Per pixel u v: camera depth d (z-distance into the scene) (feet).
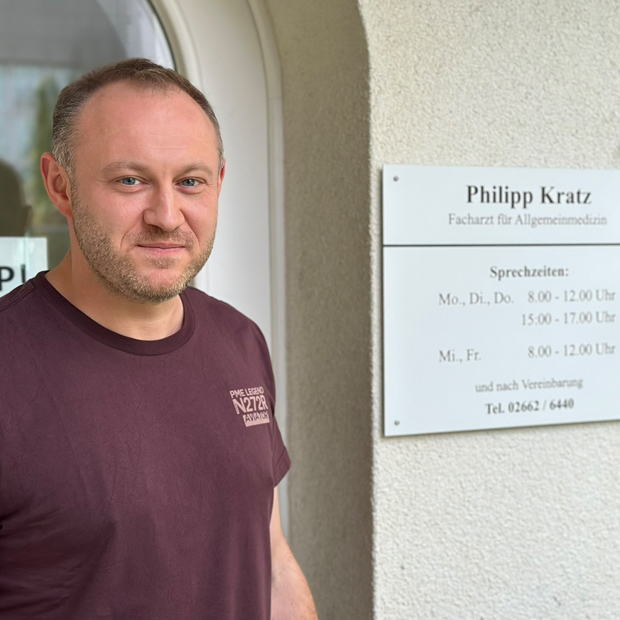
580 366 5.74
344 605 5.71
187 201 3.62
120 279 3.53
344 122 5.40
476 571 5.59
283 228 6.19
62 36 5.60
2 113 5.48
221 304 4.61
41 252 5.60
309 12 5.42
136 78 3.59
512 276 5.55
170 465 3.70
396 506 5.37
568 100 5.63
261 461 4.06
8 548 3.43
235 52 5.98
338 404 5.67
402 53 5.18
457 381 5.45
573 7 5.58
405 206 5.26
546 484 5.74
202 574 3.75
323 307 5.79
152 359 3.85
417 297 5.33
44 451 3.42
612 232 5.78
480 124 5.42
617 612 5.97
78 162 3.53
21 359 3.54
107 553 3.47
